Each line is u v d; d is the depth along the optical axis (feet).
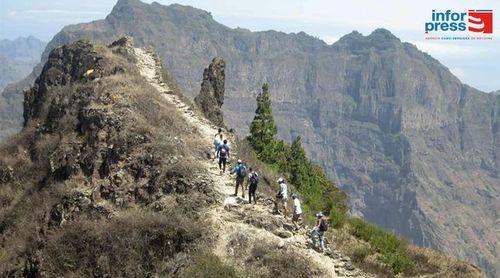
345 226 129.49
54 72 194.29
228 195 96.43
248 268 76.95
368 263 100.63
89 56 181.88
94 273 81.66
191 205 91.50
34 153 144.56
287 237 86.17
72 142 121.80
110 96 131.23
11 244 105.19
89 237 84.84
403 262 108.68
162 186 97.19
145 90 142.92
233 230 84.69
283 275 75.15
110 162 106.11
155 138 109.91
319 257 83.76
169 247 81.92
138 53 202.59
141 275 79.05
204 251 79.51
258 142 204.74
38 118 176.76
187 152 109.70
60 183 111.55
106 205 96.58
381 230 131.64
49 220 101.09
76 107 142.31
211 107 211.41
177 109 144.87
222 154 106.32
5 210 126.31
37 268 86.17
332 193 214.28
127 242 82.84
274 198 102.27
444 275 110.42
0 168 149.38
